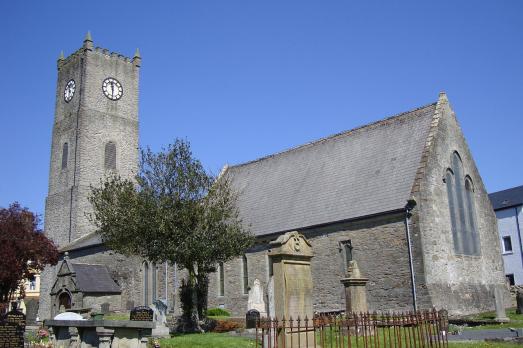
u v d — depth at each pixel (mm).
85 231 56156
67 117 60781
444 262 30422
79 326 20391
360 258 31719
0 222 39688
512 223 54312
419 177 30656
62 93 62406
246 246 31375
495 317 27828
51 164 61062
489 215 36406
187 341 21594
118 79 62438
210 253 29109
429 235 29906
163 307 29266
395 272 29891
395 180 32406
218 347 19688
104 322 19078
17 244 39812
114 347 19109
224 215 30672
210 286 40438
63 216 57719
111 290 46094
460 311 30234
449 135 34344
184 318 29297
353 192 34375
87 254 51812
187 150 30734
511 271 53781
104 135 59812
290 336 15266
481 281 33281
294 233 16469
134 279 45844
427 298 28250
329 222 33500
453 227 32250
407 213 29875
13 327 20531
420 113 35531
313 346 16062
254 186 43562
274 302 15945
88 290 44281
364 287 23797
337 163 38281
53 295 45438
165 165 30047
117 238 29859
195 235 28688
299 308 16125
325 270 33406
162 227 27969
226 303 38938
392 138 35938
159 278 43656
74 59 61969
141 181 30000
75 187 56969
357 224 32281
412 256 29250
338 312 30375
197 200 29828
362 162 36281
